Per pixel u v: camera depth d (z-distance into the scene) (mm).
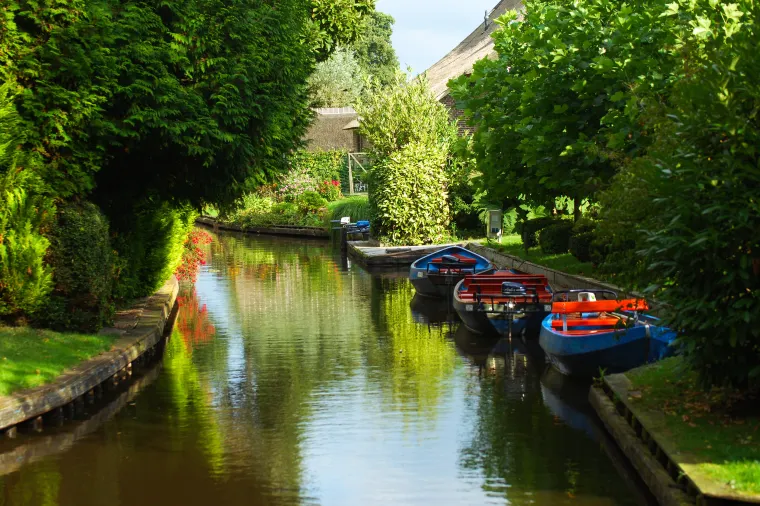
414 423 9930
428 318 18188
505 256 25875
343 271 27875
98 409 10688
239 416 10328
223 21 14180
